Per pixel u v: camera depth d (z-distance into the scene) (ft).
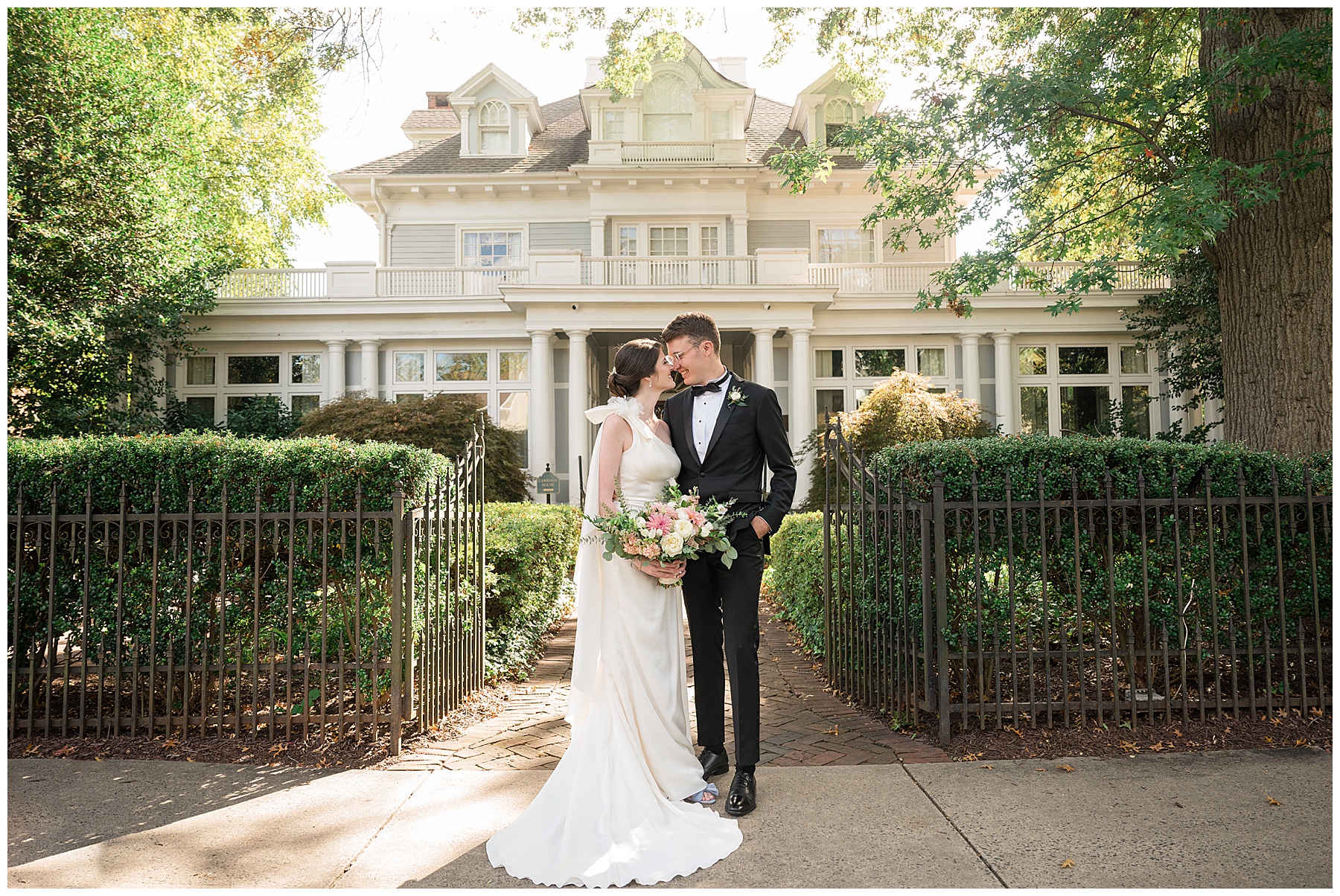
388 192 63.67
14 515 11.68
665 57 33.50
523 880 7.57
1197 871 7.52
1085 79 21.58
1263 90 18.13
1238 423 19.43
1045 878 7.44
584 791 8.56
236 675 11.76
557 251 54.49
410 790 9.92
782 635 21.81
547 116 74.79
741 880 7.52
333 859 8.03
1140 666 13.35
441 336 55.77
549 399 53.93
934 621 11.93
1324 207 18.37
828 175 29.32
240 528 11.81
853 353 58.08
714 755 10.48
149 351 47.78
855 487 14.38
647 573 9.71
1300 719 11.91
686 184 62.95
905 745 11.55
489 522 20.04
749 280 55.72
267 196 73.00
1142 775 10.08
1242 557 12.14
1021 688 13.53
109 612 11.84
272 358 56.95
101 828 8.73
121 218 42.01
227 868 7.80
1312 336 18.33
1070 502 11.79
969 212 26.53
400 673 11.43
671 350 10.87
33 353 37.99
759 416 10.60
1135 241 24.47
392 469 11.94
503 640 17.06
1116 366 56.90
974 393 55.98
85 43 40.37
